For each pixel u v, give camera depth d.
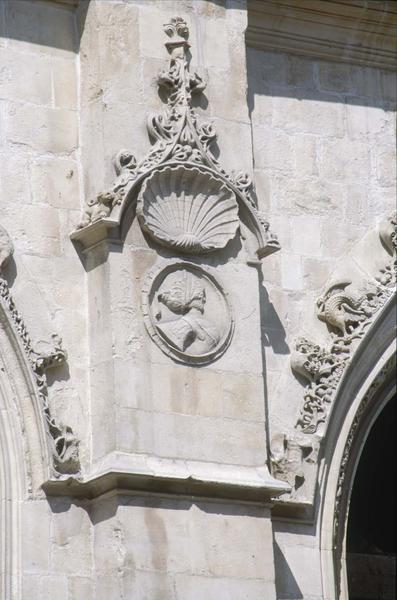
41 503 34.94
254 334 37.25
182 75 37.81
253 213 37.78
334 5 40.91
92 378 36.00
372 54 41.84
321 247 40.00
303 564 37.53
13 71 37.31
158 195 36.84
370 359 39.44
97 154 36.97
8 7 37.59
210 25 38.84
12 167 36.72
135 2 38.03
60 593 34.62
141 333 36.00
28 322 35.88
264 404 36.97
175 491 35.25
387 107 41.84
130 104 37.31
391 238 40.34
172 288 36.62
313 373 38.56
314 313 39.34
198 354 36.41
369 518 42.59
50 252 36.56
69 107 37.69
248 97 40.19
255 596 35.44
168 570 34.75
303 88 40.94
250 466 36.31
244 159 38.34
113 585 34.41
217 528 35.47
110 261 36.09
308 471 37.94
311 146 40.62
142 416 35.47
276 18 40.59
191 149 37.34
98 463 35.34
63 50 37.97
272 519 37.47
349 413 38.94
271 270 39.19
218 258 37.34
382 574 42.12
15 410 35.31
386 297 39.69
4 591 34.41
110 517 34.81
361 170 41.03
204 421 36.09
